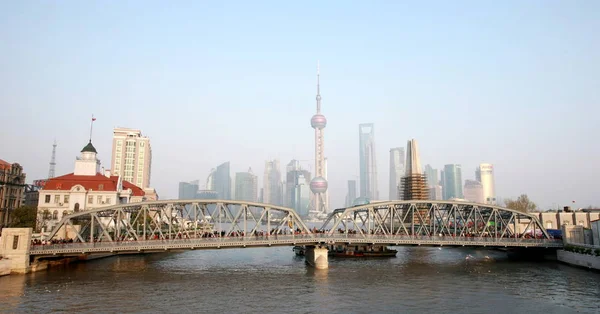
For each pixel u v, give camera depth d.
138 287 62.38
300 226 82.12
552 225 123.56
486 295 57.66
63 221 73.25
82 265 85.12
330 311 49.56
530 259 98.06
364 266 86.38
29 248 70.56
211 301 54.12
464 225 91.88
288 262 94.56
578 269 79.94
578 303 52.66
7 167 125.00
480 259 99.31
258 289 61.72
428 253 116.56
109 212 83.69
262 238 79.25
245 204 80.00
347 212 86.12
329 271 79.12
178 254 114.44
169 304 52.38
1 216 120.75
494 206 92.81
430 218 100.81
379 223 86.81
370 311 49.66
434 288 62.56
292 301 54.31
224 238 76.62
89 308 49.81
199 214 86.19
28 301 52.19
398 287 63.34
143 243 73.19
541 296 56.69
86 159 132.38
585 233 84.94
